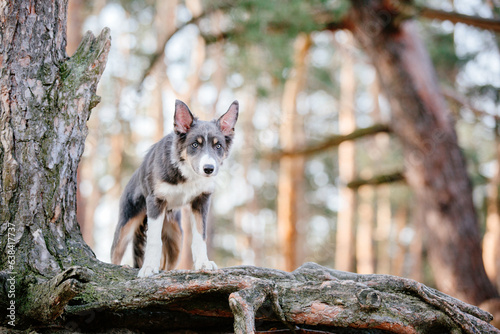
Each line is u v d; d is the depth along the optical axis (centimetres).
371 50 1311
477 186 2430
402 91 1271
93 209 2050
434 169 1245
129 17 2189
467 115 2097
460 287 1207
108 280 488
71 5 1428
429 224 1259
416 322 464
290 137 2194
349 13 1298
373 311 461
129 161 2264
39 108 526
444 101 1298
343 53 2512
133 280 472
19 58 527
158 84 1806
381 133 1424
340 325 463
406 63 1273
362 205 2798
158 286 460
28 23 533
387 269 3359
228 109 625
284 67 1361
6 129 510
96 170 2288
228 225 3106
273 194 3152
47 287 439
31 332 461
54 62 543
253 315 435
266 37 1270
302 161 2400
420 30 2184
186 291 460
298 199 2353
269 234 3281
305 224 3325
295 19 1255
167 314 498
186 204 590
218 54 1670
